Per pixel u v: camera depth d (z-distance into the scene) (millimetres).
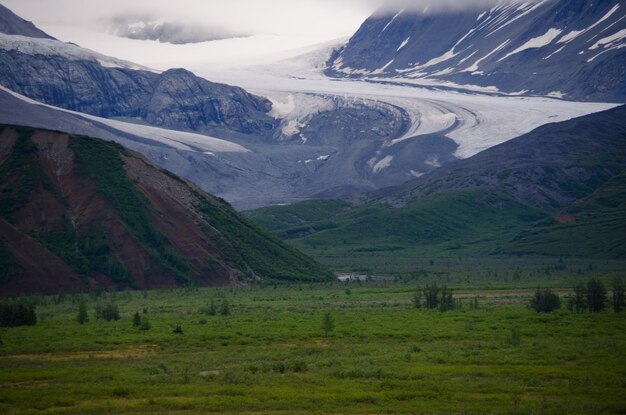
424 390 126750
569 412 110375
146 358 166875
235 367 149375
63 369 148750
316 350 176250
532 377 138500
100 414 111062
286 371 146000
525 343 182750
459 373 142125
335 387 128750
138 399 121188
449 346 181250
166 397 122062
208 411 112938
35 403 117375
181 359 163875
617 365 147125
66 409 113312
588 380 132250
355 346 184375
